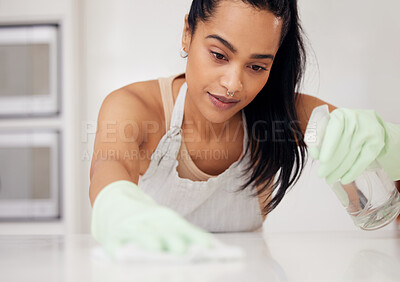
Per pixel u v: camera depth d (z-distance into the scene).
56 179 1.54
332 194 1.55
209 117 0.71
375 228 0.60
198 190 0.86
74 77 1.54
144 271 0.31
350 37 1.57
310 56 1.51
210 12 0.66
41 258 0.39
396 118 1.58
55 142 1.53
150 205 0.41
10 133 1.54
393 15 1.57
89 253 0.43
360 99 1.58
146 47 1.61
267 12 0.64
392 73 1.58
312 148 0.64
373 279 0.30
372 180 0.61
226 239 0.59
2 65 1.55
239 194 0.91
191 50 0.71
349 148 0.63
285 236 0.64
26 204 1.54
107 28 1.60
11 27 1.54
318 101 0.93
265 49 0.66
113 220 0.39
